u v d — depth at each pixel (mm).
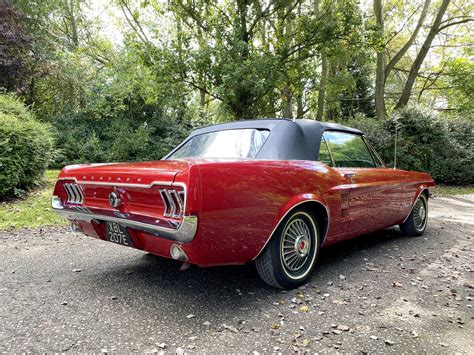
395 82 30406
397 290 2969
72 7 20281
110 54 18016
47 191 8039
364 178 3643
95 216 2736
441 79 23703
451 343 2127
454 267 3623
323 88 16516
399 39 25484
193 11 11859
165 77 10891
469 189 13141
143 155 15227
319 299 2746
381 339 2158
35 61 15516
